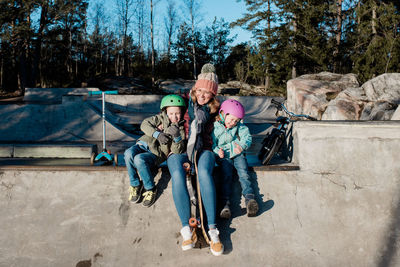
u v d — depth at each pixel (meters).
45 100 15.77
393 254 2.53
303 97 11.79
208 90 2.77
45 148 5.86
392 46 18.20
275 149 3.25
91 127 9.68
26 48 29.91
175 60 45.44
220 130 2.78
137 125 10.82
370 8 21.28
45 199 2.82
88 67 46.88
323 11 21.47
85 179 2.95
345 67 23.98
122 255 2.49
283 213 2.78
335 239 2.62
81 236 2.59
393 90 9.48
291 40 23.81
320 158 3.07
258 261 2.47
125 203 2.80
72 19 31.58
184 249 2.35
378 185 2.92
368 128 3.07
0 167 3.00
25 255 2.48
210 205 2.44
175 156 2.62
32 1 25.64
